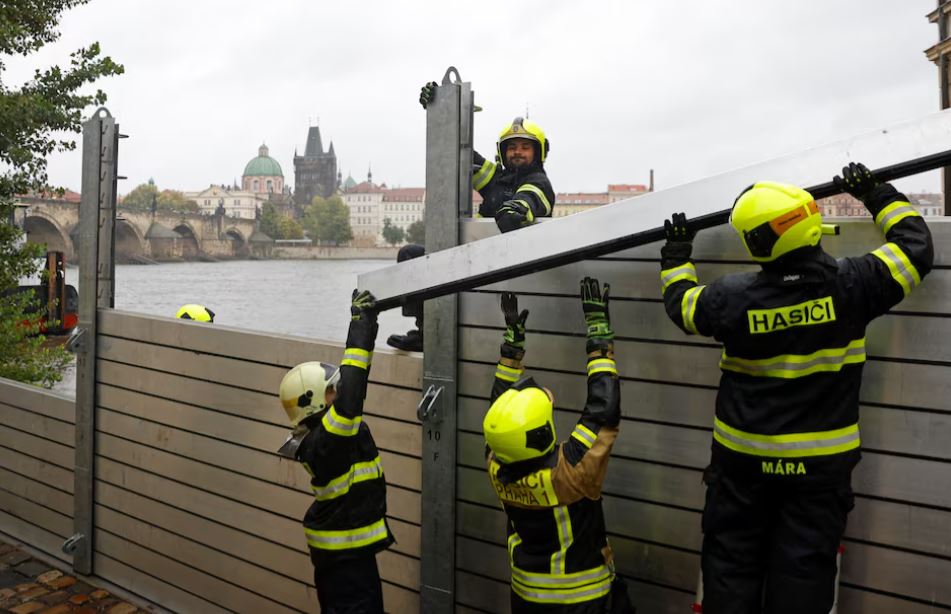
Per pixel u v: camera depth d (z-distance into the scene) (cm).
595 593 272
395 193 16225
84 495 580
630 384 326
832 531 223
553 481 264
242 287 3988
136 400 545
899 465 273
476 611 376
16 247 1043
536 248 287
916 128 225
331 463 311
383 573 416
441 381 378
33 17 1070
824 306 215
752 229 215
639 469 325
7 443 658
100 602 543
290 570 457
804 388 220
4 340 1023
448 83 370
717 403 244
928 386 266
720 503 240
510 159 399
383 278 324
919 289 267
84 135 569
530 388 278
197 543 509
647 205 263
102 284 573
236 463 484
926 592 270
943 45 967
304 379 325
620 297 326
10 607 536
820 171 238
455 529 380
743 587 235
